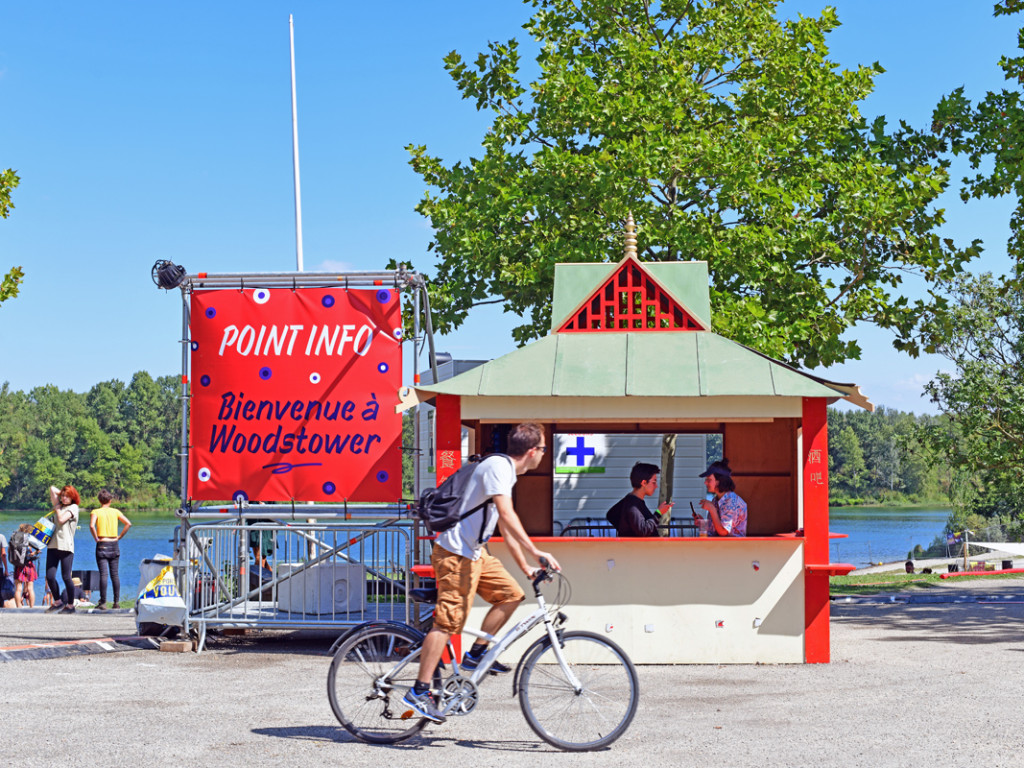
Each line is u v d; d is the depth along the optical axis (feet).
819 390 31.14
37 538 55.57
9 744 19.81
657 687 26.53
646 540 31.22
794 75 62.13
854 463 608.60
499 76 65.31
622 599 31.14
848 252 58.80
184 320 34.55
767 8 65.16
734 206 58.85
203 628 33.55
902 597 56.75
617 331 34.30
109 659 31.53
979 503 161.48
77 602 54.34
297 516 34.30
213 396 34.30
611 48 63.62
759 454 41.63
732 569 31.04
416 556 33.63
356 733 20.12
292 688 26.30
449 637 20.03
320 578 36.14
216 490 34.09
